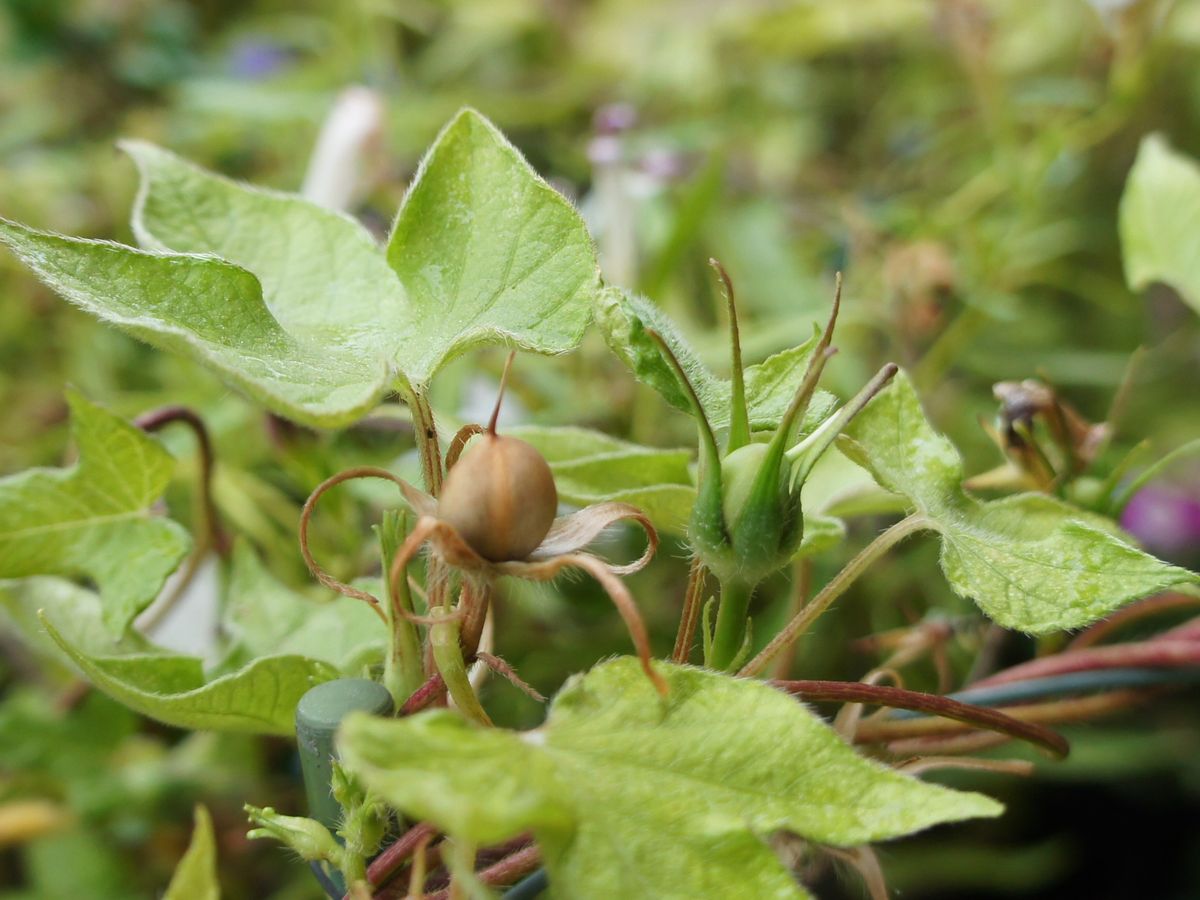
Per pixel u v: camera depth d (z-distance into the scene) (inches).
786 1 26.3
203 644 11.4
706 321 19.3
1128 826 18.8
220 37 31.4
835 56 28.5
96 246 7.7
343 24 28.4
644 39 27.7
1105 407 21.2
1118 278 23.8
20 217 22.7
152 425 10.9
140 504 9.9
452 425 11.6
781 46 26.6
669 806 7.1
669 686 7.4
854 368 16.8
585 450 10.0
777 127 25.3
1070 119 22.0
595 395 16.0
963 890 17.9
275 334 7.9
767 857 7.1
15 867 16.8
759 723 7.3
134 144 9.3
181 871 9.5
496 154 8.4
